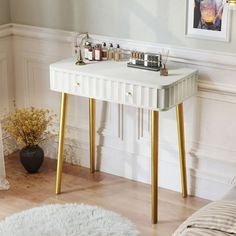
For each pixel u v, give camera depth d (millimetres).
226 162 4016
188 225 2939
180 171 4133
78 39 4340
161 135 4219
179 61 4012
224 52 3861
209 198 4141
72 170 4531
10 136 4773
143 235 3762
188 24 3928
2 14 4535
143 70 3916
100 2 4199
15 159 4707
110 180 4395
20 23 4574
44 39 4496
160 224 3867
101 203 4098
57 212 3930
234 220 2879
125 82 3744
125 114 4305
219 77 3924
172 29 3996
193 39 3945
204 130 4055
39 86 4660
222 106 3957
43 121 4434
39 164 4469
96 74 3842
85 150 4551
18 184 4340
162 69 3809
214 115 3998
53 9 4402
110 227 3779
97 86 3863
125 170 4418
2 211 4008
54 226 3779
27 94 4730
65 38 4387
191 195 4191
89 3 4242
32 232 3723
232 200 3105
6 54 4633
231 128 3965
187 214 3977
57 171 4191
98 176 4453
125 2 4109
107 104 4363
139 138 4301
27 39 4578
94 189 4273
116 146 4406
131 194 4207
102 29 4250
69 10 4340
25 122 4352
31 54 4598
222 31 3826
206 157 4059
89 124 4410
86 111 4484
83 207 3992
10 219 3857
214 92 3953
